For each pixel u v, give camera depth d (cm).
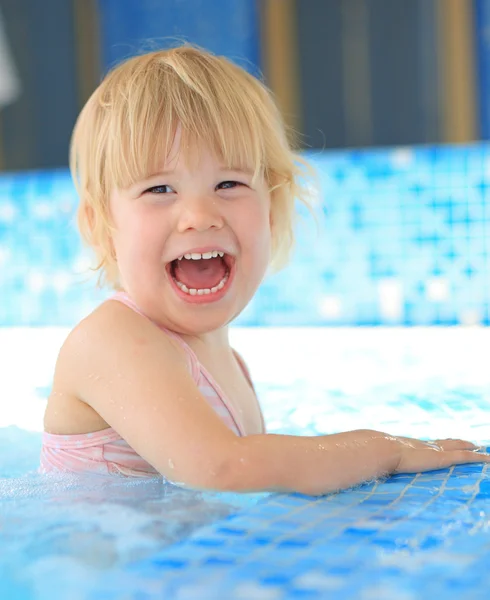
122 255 150
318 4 488
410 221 494
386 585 78
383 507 108
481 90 471
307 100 495
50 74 518
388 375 280
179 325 147
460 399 230
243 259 149
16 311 539
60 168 525
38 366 336
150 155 144
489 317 486
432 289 493
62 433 147
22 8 515
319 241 503
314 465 119
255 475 117
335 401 237
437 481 123
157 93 149
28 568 88
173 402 126
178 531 99
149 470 143
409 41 478
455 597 75
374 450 126
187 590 78
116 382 133
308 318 507
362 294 501
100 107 158
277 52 495
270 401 241
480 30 467
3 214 543
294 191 180
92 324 143
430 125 480
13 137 527
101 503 117
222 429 123
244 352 359
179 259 149
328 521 101
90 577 84
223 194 147
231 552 89
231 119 150
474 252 487
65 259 530
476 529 96
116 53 510
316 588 78
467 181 485
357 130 491
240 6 495
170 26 504
